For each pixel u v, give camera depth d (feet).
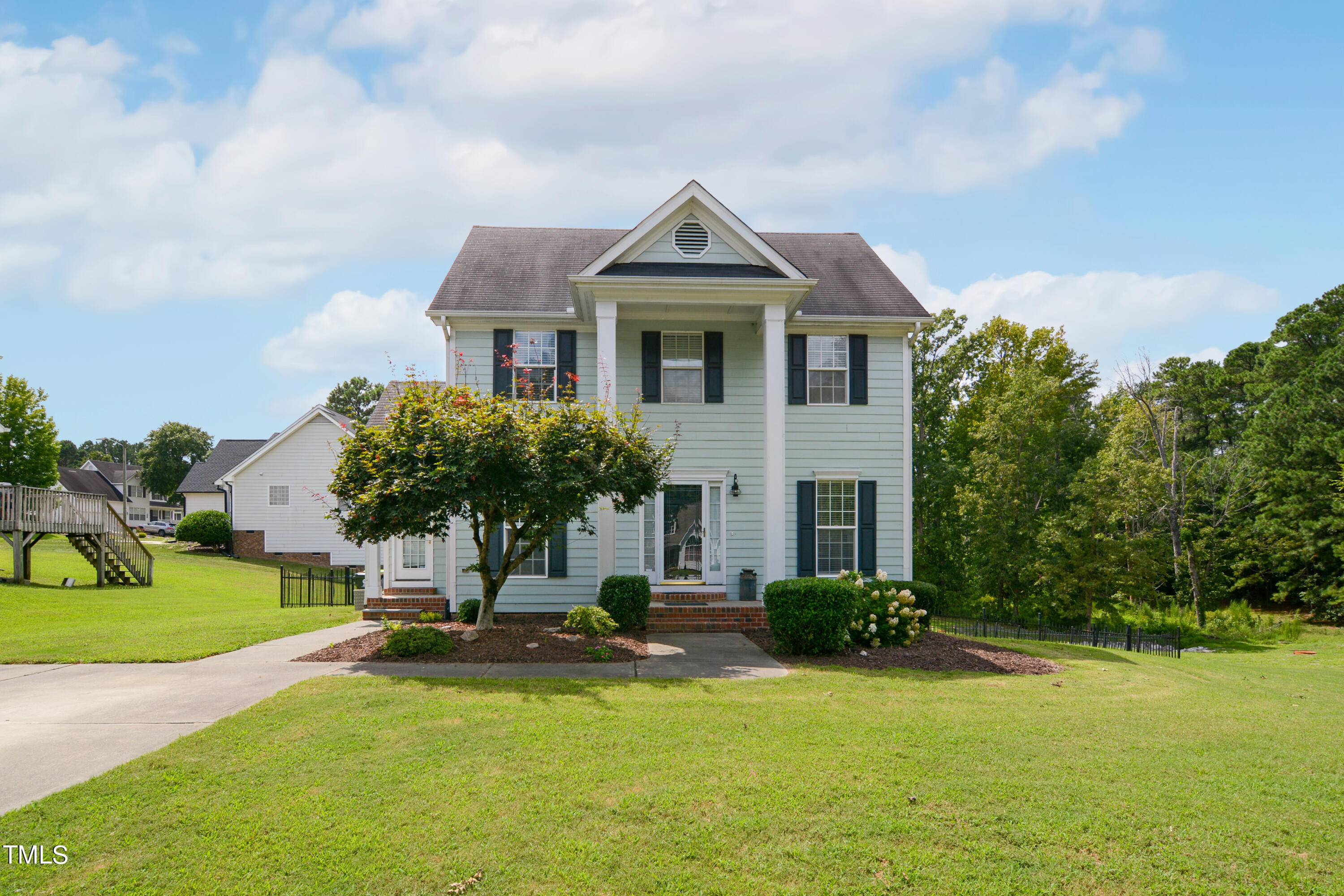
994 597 88.63
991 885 13.96
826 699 27.71
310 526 118.11
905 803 17.31
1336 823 16.76
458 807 16.81
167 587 78.69
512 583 51.80
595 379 53.11
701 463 53.52
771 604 38.68
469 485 35.91
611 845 15.20
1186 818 16.85
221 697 26.58
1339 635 88.58
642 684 29.76
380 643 38.04
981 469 84.89
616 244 48.55
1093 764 20.40
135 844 15.01
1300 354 114.93
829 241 65.36
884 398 54.95
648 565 52.80
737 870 14.33
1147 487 79.82
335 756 19.89
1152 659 48.65
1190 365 149.28
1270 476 103.91
